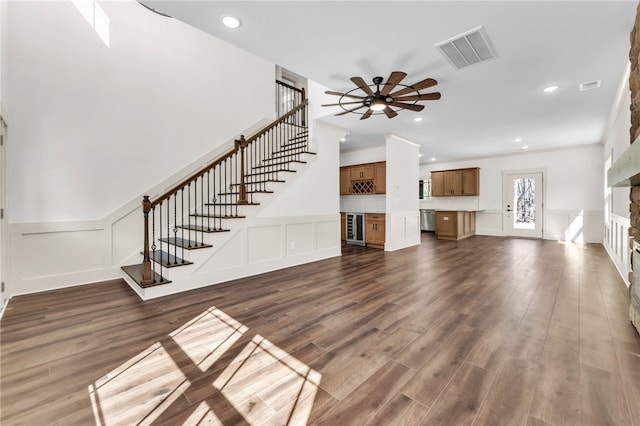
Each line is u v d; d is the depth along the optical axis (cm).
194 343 216
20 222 327
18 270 325
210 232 371
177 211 446
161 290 323
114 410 147
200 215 418
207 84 486
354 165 726
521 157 820
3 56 305
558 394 155
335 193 557
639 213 225
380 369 182
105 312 276
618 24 237
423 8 219
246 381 171
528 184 812
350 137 633
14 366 186
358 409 147
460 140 667
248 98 541
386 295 323
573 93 383
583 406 146
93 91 375
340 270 443
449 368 181
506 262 489
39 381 171
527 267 452
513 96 393
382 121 516
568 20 232
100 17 381
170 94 444
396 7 218
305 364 188
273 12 224
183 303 300
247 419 141
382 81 338
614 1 210
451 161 954
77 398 156
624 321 247
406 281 379
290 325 247
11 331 236
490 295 319
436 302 299
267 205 442
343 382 169
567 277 392
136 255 408
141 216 412
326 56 291
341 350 205
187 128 462
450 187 925
